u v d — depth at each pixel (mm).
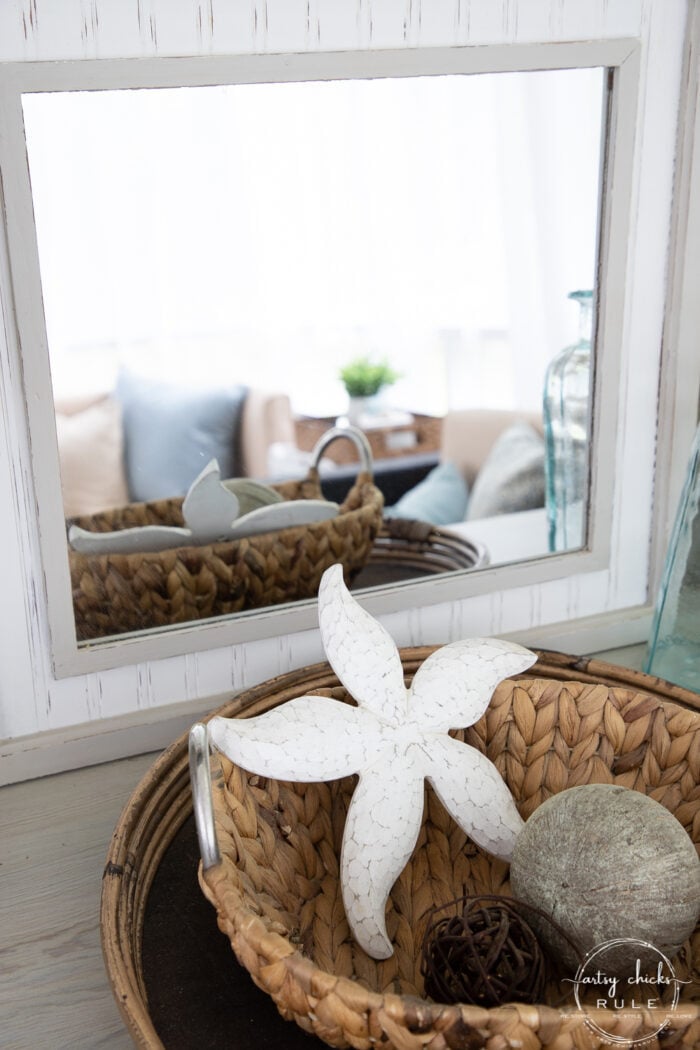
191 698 769
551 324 812
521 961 500
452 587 826
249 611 785
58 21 599
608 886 496
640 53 741
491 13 700
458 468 840
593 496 855
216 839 514
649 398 847
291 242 744
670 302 820
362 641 593
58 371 669
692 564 763
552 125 753
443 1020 423
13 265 625
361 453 824
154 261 692
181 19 628
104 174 652
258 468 777
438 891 625
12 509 674
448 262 791
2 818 702
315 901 603
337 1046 465
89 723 745
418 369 817
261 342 760
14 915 625
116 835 596
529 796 652
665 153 779
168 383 714
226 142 693
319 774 567
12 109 602
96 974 586
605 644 896
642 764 632
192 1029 526
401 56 687
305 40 663
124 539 725
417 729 592
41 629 709
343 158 731
